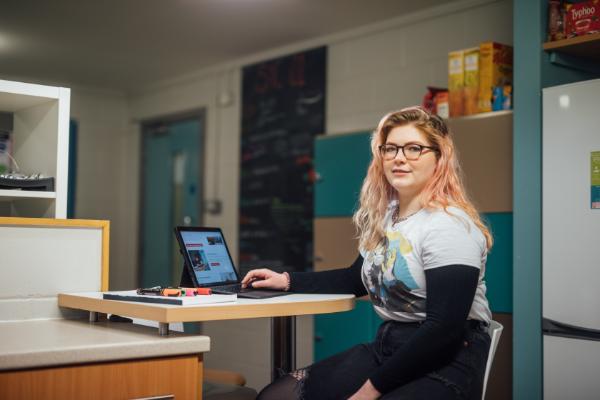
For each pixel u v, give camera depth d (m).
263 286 2.01
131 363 1.43
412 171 1.75
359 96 4.41
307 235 4.68
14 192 1.97
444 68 3.95
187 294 1.66
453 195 1.75
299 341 4.43
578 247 2.52
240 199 5.20
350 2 3.92
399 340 1.71
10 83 1.97
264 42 4.79
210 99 5.56
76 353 1.35
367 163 3.60
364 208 1.94
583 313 2.50
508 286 2.87
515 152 2.77
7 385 1.29
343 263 3.70
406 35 4.16
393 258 1.73
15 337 1.52
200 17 4.25
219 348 5.15
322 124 4.61
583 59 2.85
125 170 6.47
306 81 4.72
